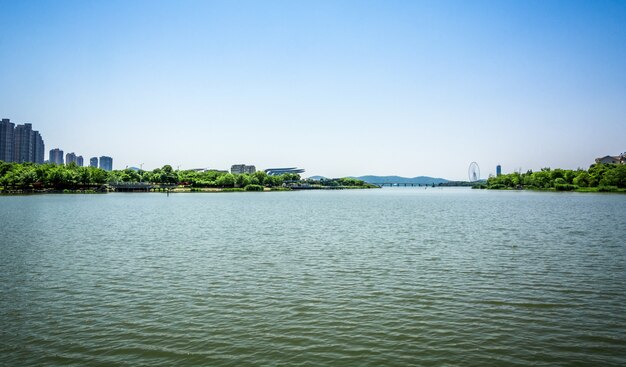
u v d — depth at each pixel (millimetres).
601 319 23812
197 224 76000
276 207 136250
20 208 114438
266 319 23922
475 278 33219
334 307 25984
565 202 147250
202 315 24594
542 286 30797
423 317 24203
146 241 53719
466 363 18719
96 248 47938
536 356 19328
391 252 45250
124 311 25312
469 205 143875
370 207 136875
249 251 46031
